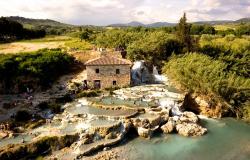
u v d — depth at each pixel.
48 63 69.75
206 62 71.12
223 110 59.69
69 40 129.38
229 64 75.81
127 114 50.50
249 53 83.25
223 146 45.38
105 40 108.31
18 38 145.50
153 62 83.56
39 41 128.38
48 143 41.16
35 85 63.00
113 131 45.69
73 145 42.06
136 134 47.91
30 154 39.34
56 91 62.94
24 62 66.19
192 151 43.28
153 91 63.91
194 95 62.22
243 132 51.38
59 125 47.44
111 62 65.69
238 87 59.88
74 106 55.25
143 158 40.41
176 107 55.56
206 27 148.50
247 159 41.59
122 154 41.28
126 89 65.06
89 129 44.75
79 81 68.31
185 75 65.69
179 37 92.12
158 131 49.31
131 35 103.38
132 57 83.62
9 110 51.69
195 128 49.66
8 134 43.44
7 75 62.16
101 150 42.19
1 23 137.75
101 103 55.81
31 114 50.38
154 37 90.19
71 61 81.81
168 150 43.19
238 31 144.62
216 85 59.38
